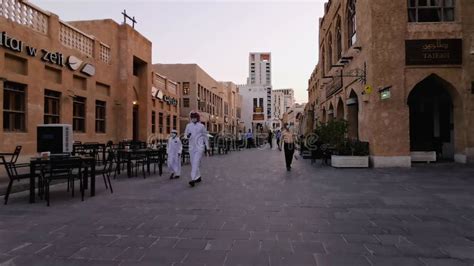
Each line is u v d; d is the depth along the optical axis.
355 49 15.77
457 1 13.67
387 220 5.28
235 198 7.16
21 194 7.86
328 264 3.52
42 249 4.01
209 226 4.99
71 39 14.45
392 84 13.37
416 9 13.84
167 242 4.26
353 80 16.16
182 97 33.69
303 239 4.36
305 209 6.07
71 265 3.53
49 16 12.84
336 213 5.76
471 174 10.80
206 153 22.27
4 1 10.64
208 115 38.78
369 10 13.64
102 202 6.81
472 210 5.93
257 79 155.50
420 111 17.39
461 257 3.71
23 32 11.37
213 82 42.00
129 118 19.11
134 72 22.19
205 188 8.56
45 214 5.78
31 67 11.71
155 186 8.97
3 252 3.92
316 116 31.94
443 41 13.45
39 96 12.09
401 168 12.77
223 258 3.71
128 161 11.02
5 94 10.80
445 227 4.88
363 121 14.60
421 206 6.26
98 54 16.58
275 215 5.64
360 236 4.47
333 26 21.72
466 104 13.48
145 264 3.55
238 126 60.00
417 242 4.22
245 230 4.77
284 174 11.42
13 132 10.93
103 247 4.08
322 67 27.53
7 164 7.12
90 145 12.21
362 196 7.28
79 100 15.23
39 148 7.86
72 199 7.16
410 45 13.44
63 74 13.63
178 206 6.39
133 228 4.90
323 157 15.59
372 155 13.45
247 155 22.58
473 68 13.42
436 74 13.46
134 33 20.02
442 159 15.88
